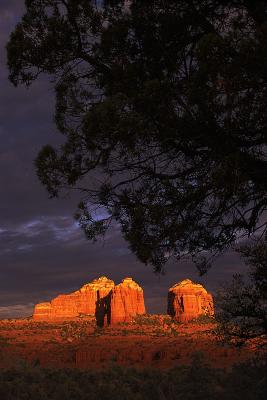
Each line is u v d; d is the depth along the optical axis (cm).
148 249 1009
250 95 848
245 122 863
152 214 960
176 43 1041
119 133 912
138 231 1008
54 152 1050
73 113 1081
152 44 1043
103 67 1091
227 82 831
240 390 1083
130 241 1007
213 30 1023
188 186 984
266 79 842
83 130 959
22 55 1104
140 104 904
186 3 1044
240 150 897
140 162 1005
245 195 904
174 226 997
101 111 895
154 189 1011
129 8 1088
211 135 900
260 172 895
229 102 857
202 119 885
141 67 1028
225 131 884
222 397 1091
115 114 893
